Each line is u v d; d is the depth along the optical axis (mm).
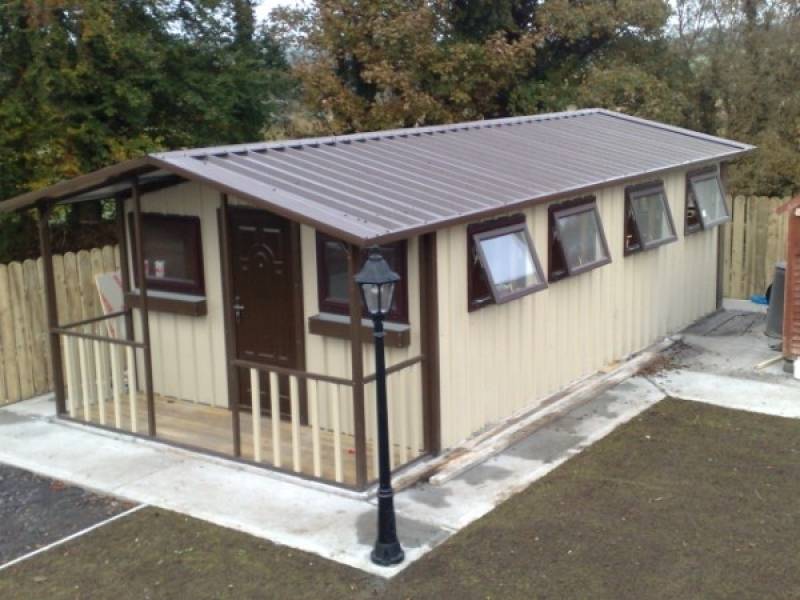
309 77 18562
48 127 13773
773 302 11945
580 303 10453
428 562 6539
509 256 8836
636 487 7750
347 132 18969
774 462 8227
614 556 6551
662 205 11961
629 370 10984
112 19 14273
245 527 7145
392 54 18328
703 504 7387
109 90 14383
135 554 6801
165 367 10211
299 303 8969
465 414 8680
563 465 8266
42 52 13438
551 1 19156
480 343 8781
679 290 12859
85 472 8328
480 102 19297
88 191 9258
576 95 18812
